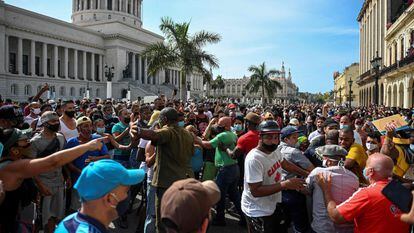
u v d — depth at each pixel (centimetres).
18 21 6159
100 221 249
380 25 5178
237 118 1023
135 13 10075
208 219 208
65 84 7138
